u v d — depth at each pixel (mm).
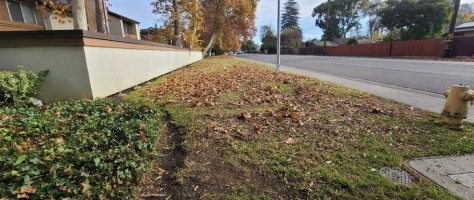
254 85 6168
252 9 25375
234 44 29844
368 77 7918
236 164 2135
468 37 17344
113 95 5219
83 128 2771
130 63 6047
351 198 1668
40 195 1544
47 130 2727
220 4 23031
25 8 12828
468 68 10156
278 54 10250
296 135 2730
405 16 29469
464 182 1808
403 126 2977
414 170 1986
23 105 3842
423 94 4977
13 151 2049
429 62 13891
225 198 1720
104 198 1712
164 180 2008
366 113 3570
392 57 22578
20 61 4203
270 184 1855
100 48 4586
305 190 1768
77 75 4199
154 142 2650
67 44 4066
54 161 1917
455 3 17469
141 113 3498
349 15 61844
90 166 1887
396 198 1646
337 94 4879
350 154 2258
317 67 12562
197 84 6535
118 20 22391
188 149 2449
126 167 2012
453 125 2891
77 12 6379
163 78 8203
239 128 2965
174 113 3693
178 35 15836
